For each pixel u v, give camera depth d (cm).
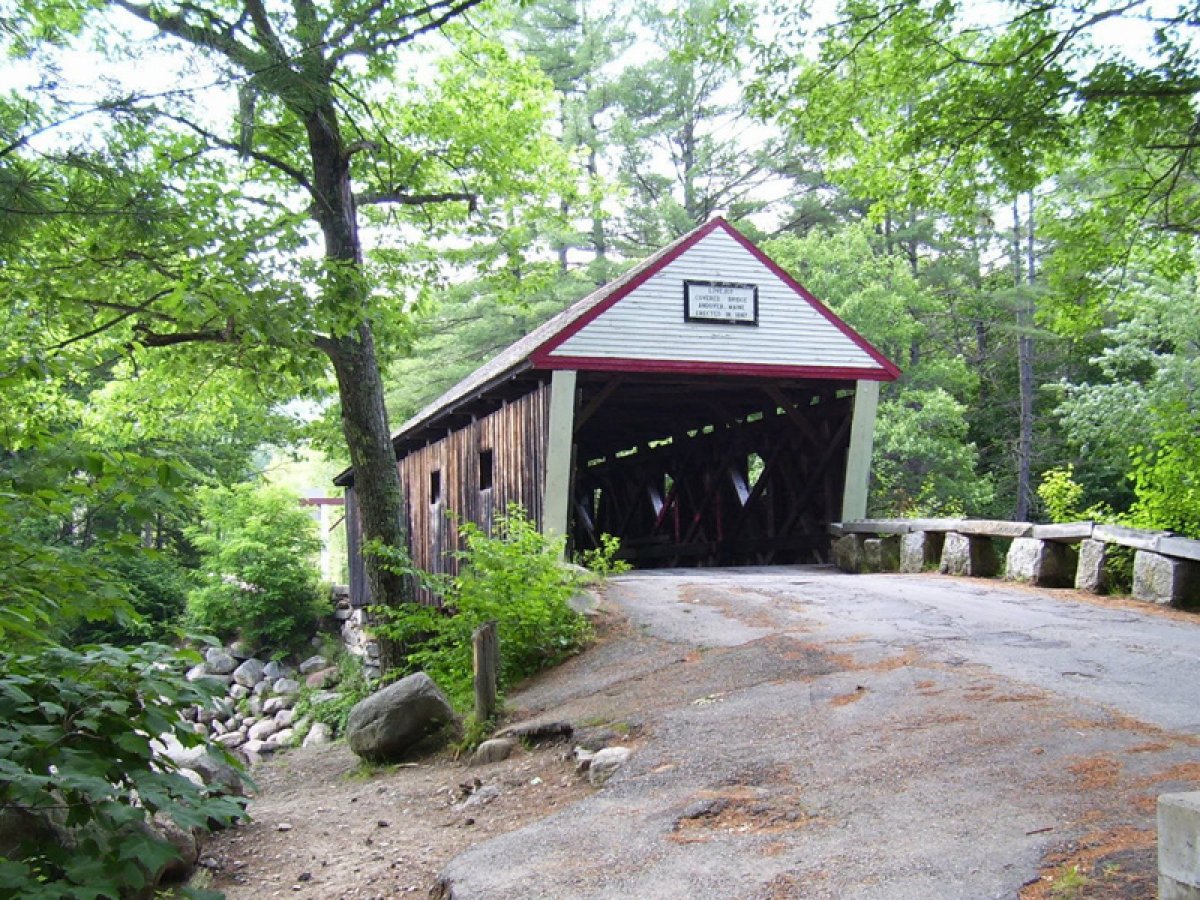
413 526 1934
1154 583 948
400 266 1430
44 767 270
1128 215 999
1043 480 2853
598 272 2888
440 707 837
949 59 838
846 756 538
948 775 488
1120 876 352
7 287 901
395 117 1387
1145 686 622
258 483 2734
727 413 1641
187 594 2531
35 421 366
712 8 852
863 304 2519
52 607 337
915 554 1278
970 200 902
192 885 511
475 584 961
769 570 1393
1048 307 1065
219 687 305
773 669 753
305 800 755
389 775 791
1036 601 973
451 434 1711
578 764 632
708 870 416
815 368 1420
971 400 3086
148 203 762
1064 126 771
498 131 1395
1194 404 2153
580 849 467
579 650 950
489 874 454
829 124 897
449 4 1081
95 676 295
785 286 1423
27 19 706
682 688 750
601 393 1348
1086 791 444
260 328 938
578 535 2283
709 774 548
